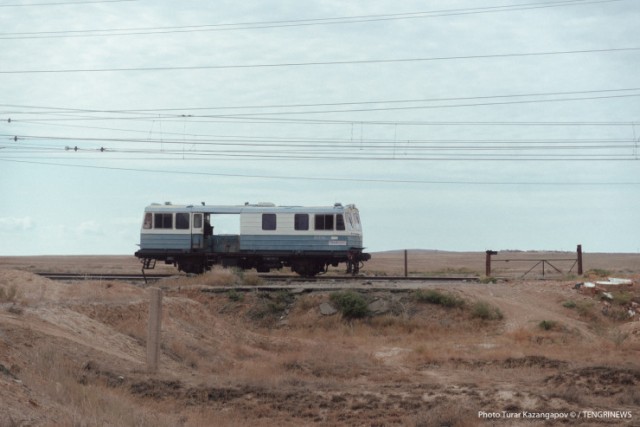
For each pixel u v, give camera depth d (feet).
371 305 130.00
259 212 170.40
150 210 173.58
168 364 76.23
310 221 169.17
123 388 62.03
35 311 75.31
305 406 63.77
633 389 71.20
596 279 154.30
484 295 136.67
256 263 171.94
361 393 67.46
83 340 72.79
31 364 56.95
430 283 151.74
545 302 140.15
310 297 132.05
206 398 64.13
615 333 114.32
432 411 59.52
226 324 106.32
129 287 100.89
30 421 42.24
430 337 118.32
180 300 103.09
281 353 99.04
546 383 74.64
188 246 171.94
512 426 56.95
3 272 97.91
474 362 91.35
